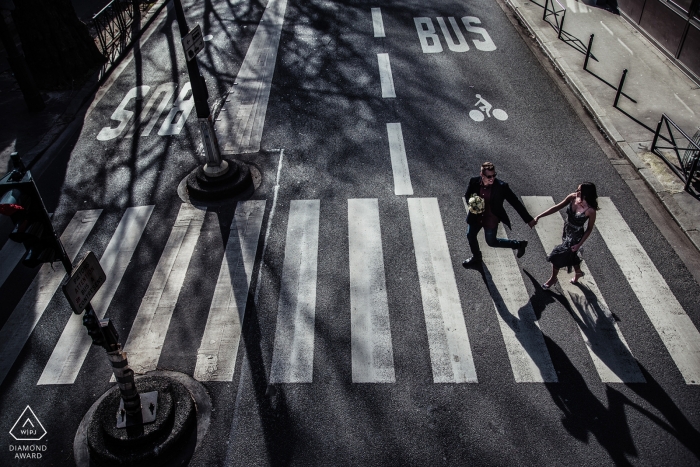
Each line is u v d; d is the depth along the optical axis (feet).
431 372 23.65
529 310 26.16
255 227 31.81
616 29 51.47
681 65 44.21
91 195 35.22
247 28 54.90
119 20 54.19
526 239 30.17
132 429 21.27
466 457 20.62
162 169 37.09
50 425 22.79
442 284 27.68
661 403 22.16
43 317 27.40
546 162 36.06
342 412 22.29
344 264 29.07
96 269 18.47
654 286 27.20
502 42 50.85
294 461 20.80
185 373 24.14
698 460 20.30
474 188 26.14
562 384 22.97
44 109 44.09
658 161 35.09
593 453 20.58
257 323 26.13
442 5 58.34
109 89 46.60
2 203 15.52
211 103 43.47
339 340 25.16
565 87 44.01
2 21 40.01
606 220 31.32
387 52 49.70
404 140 38.50
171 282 28.63
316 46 51.06
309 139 38.93
